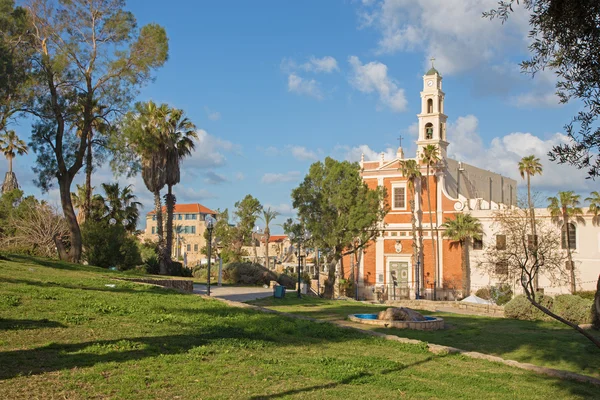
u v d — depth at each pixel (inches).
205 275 2107.5
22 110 1402.6
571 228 2038.6
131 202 2127.2
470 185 2657.5
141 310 697.6
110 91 1501.0
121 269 1726.1
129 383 374.6
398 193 2354.8
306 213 1924.2
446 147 2426.2
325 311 1141.7
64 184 1487.5
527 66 394.6
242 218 3651.6
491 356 642.8
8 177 2409.0
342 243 1894.7
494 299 1894.7
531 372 576.7
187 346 510.6
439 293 2229.3
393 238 2333.9
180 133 2039.9
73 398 335.0
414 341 691.4
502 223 1761.8
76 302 690.2
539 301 1153.4
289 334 663.8
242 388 395.9
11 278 842.8
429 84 2401.6
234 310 819.4
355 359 545.3
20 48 1353.3
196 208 5246.1
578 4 357.4
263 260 4517.7
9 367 383.2
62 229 1811.0
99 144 1566.2
